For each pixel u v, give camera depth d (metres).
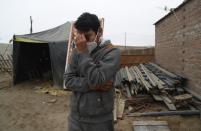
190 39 7.07
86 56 1.77
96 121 1.93
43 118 6.09
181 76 7.77
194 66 6.73
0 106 7.30
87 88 1.86
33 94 8.88
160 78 8.05
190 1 7.01
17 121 5.93
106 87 1.88
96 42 1.91
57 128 5.39
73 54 1.97
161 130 4.71
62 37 9.90
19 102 7.75
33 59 12.30
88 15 1.82
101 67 1.78
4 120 6.04
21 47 11.29
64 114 6.36
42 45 12.56
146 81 7.57
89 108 1.90
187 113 5.58
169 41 9.79
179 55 8.23
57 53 9.42
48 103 7.53
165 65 10.61
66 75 1.98
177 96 6.16
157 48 12.70
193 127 4.90
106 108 1.92
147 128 4.82
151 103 6.62
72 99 2.04
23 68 11.65
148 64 13.00
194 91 6.74
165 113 5.64
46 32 11.06
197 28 6.45
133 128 4.91
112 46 1.94
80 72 1.90
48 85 10.41
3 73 15.45
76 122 2.00
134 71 10.19
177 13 8.42
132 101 6.59
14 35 10.42
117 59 1.88
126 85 7.95
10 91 9.54
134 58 14.02
